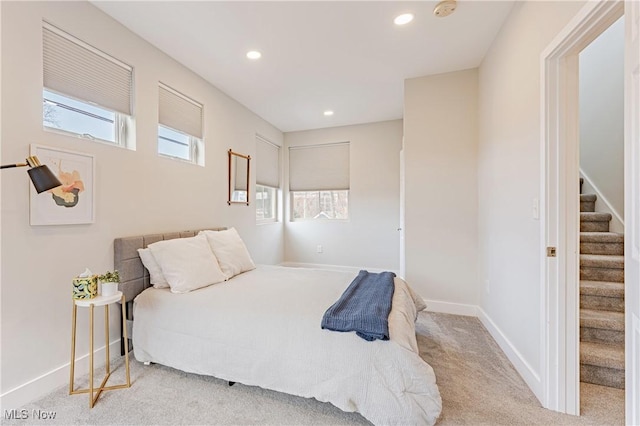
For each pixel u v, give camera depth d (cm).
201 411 163
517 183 206
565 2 147
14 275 164
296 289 224
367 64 293
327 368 158
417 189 327
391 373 146
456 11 215
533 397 175
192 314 196
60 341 185
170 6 206
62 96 193
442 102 315
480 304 300
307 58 280
